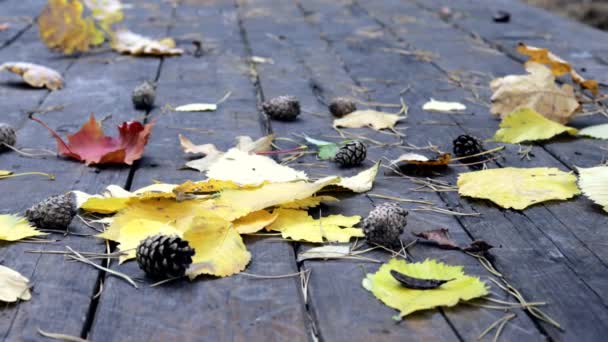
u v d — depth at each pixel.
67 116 1.10
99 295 0.74
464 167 0.95
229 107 1.13
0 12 1.90
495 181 0.89
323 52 1.43
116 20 1.46
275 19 1.81
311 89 1.21
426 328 0.70
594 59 1.36
